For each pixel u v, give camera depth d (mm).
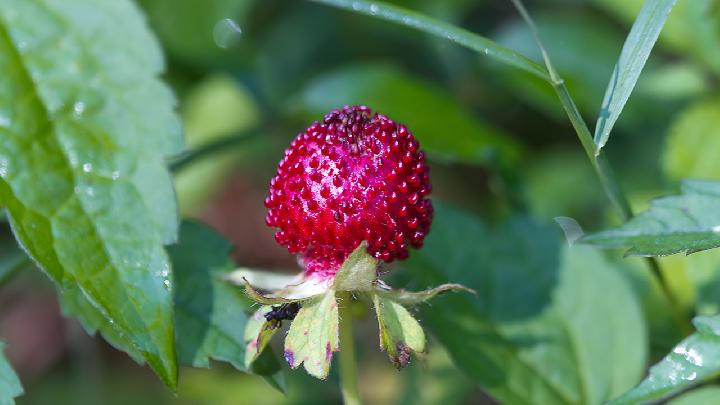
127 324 153
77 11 167
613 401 149
